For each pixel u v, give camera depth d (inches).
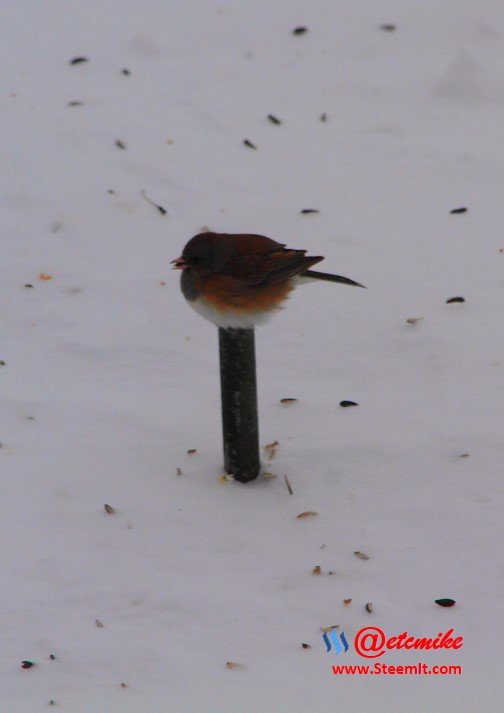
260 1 693.3
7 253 484.4
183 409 398.9
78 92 604.1
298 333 439.2
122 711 268.1
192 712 266.5
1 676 285.1
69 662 290.0
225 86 612.4
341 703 269.3
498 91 595.5
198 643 296.7
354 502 353.1
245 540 338.0
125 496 357.1
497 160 542.9
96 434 384.8
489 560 326.3
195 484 362.9
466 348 423.8
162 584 319.6
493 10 660.1
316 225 502.9
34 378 415.2
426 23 661.3
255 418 360.5
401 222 504.7
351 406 398.0
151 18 678.5
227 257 341.4
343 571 324.5
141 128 571.2
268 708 267.6
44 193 521.7
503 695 271.0
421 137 565.9
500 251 482.3
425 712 264.8
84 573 324.2
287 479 364.5
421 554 330.0
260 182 533.0
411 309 448.8
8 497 355.9
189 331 440.8
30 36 662.5
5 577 321.7
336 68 627.8
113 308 453.7
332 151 556.7
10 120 576.7
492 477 359.9
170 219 507.5
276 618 306.2
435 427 383.9
